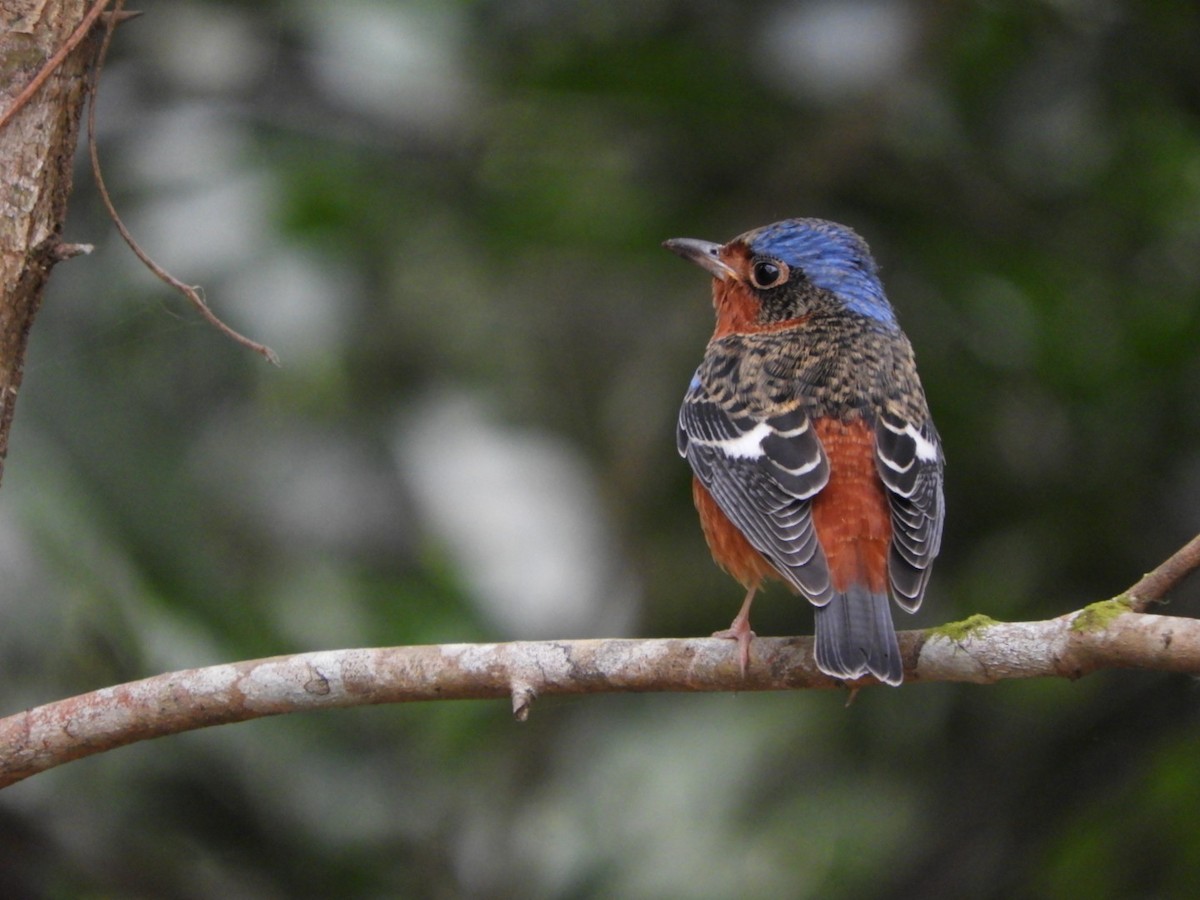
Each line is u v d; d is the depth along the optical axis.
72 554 10.01
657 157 12.69
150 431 10.89
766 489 8.27
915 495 8.18
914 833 12.36
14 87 6.17
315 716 11.44
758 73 12.13
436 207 12.59
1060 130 12.31
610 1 12.37
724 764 12.91
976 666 7.01
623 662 7.14
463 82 12.59
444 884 11.70
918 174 12.45
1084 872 12.07
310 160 12.05
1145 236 12.19
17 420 10.44
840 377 8.66
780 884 12.28
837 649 7.22
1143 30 12.05
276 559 11.75
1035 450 12.35
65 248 6.29
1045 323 12.02
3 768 6.92
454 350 12.83
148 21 12.34
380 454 12.24
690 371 13.04
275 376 11.52
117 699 6.97
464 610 11.98
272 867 11.14
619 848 12.48
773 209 12.62
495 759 12.38
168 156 11.88
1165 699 12.12
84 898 10.89
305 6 12.41
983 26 12.06
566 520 12.50
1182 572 6.57
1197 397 11.91
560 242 12.63
